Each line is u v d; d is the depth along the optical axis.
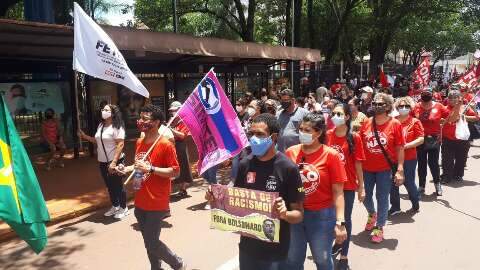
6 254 5.81
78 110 12.30
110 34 9.36
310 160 3.97
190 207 7.63
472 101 9.80
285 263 3.88
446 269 5.06
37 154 11.40
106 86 12.99
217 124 3.98
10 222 3.32
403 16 27.34
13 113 11.01
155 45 10.36
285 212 3.05
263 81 18.91
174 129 7.90
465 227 6.41
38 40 9.04
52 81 11.69
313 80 21.84
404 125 6.87
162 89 14.70
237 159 5.92
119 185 7.12
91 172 10.39
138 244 6.04
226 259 5.43
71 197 8.21
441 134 8.14
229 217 3.26
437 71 57.12
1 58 11.14
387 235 6.13
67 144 12.02
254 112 7.34
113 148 6.93
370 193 5.98
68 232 6.58
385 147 5.67
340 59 31.14
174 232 6.39
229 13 25.25
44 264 5.47
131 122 14.00
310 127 3.85
